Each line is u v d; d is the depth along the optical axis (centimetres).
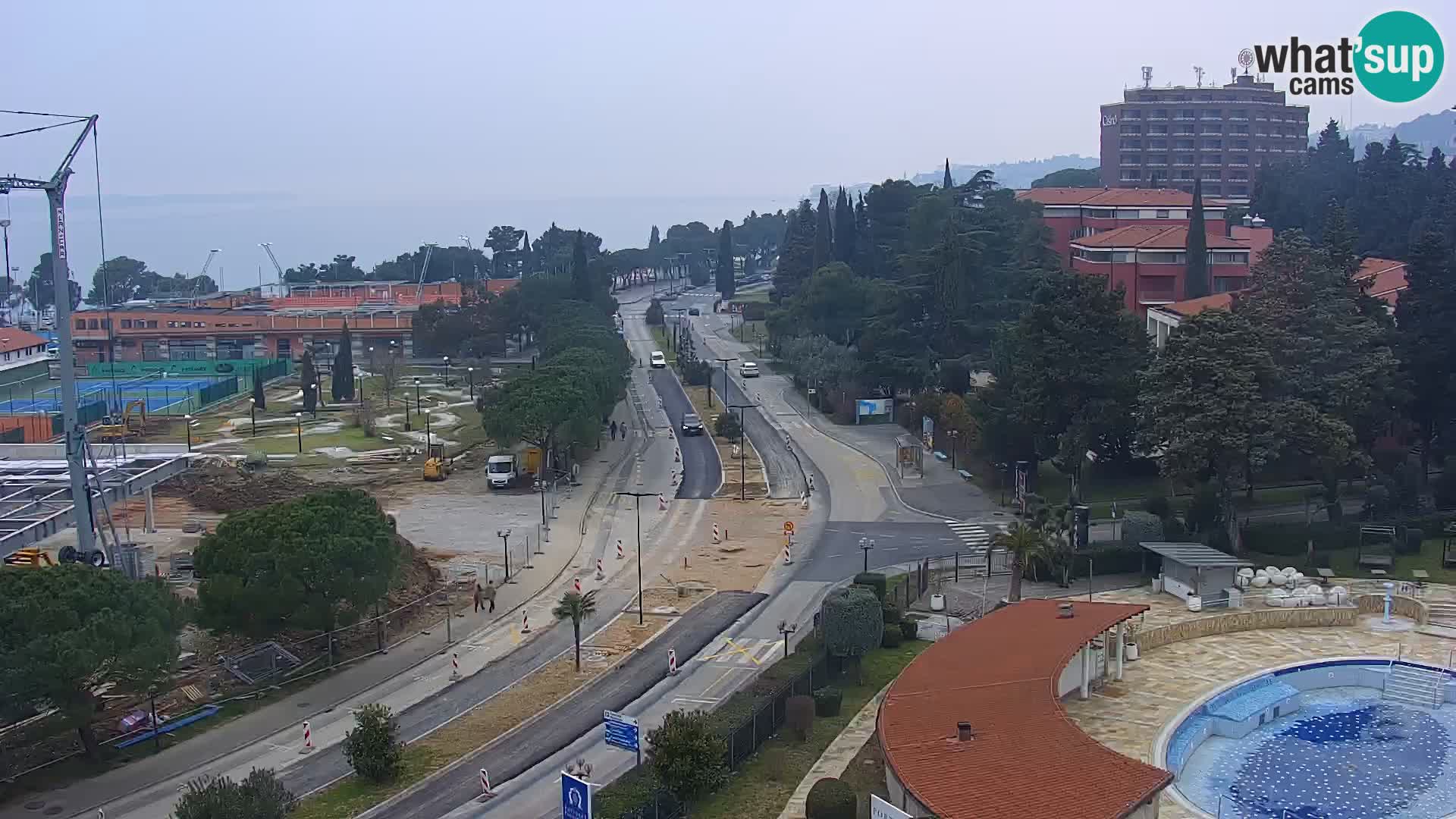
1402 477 10406
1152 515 9738
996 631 6862
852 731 6544
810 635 8006
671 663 7706
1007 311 16662
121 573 6894
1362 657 7381
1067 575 9169
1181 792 5822
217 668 7788
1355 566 9212
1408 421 11312
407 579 9381
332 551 7538
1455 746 6381
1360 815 5597
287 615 7462
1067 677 6712
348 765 6469
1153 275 16800
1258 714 6631
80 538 8950
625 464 14362
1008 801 4631
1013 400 11706
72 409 8894
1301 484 11300
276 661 7781
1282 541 9431
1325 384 10106
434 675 7825
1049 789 4706
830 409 17162
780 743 6419
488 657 8125
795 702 6494
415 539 11088
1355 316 10588
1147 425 10500
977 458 13150
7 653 5878
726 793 5828
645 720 6962
